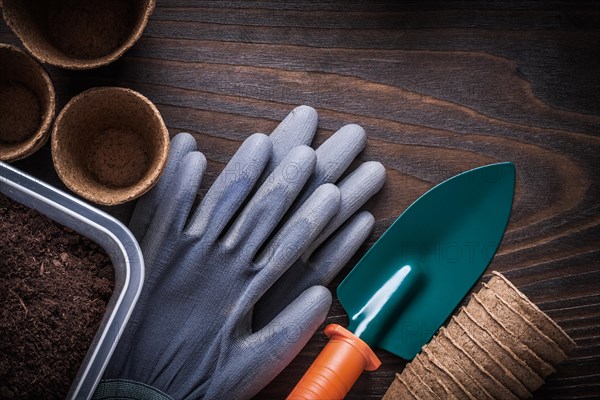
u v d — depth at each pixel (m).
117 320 0.56
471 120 0.66
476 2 0.66
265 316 0.64
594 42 0.66
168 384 0.62
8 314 0.56
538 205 0.66
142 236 0.63
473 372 0.59
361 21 0.66
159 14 0.65
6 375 0.56
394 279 0.64
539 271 0.65
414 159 0.66
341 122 0.66
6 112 0.61
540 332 0.58
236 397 0.62
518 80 0.66
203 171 0.62
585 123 0.66
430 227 0.65
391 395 0.61
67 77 0.65
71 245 0.58
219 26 0.66
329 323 0.65
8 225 0.57
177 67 0.66
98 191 0.59
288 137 0.64
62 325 0.56
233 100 0.66
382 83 0.66
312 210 0.60
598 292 0.65
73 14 0.61
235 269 0.61
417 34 0.66
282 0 0.66
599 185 0.66
